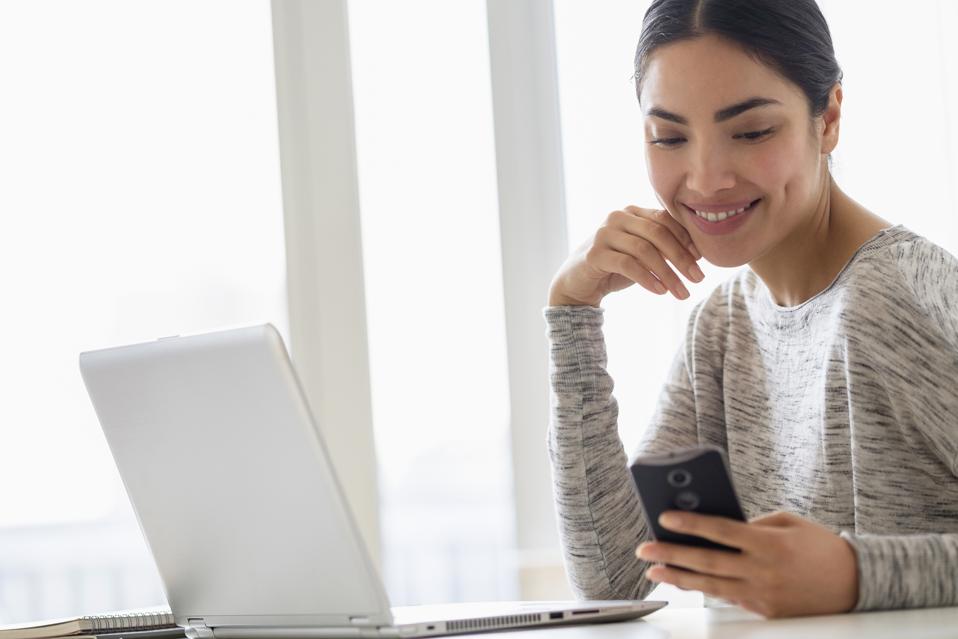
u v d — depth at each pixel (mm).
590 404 1403
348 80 2609
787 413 1339
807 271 1312
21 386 2549
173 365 945
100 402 1030
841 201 1307
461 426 2572
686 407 1474
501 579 2537
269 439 896
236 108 2604
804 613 918
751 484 1376
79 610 2521
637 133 2547
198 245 2588
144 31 2609
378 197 2607
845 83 2502
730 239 1257
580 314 1417
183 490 987
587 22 2576
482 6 2617
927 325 1166
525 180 2588
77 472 2543
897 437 1212
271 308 2586
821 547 917
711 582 927
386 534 2551
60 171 2586
